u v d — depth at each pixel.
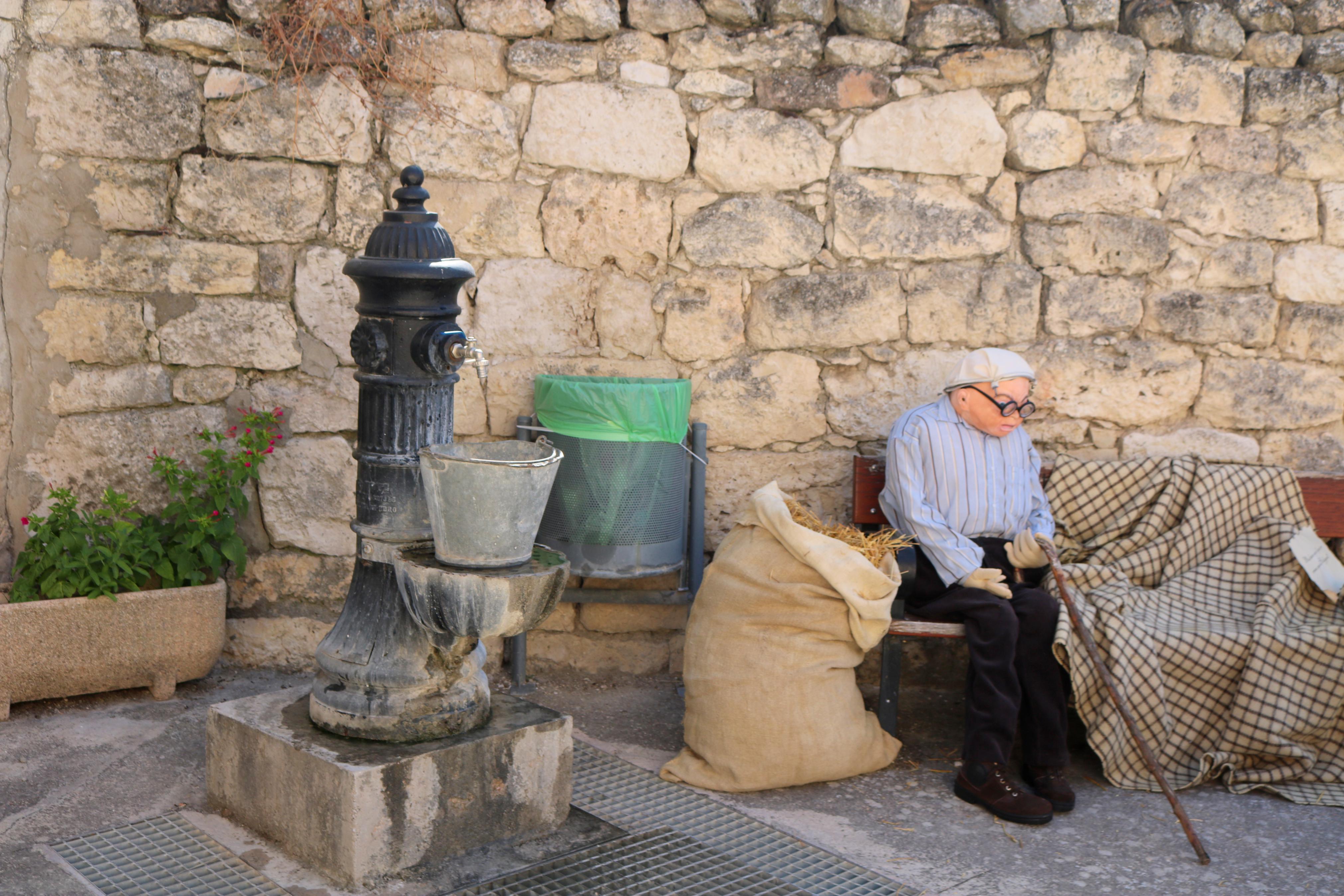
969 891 2.67
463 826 2.71
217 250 3.68
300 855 2.66
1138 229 4.04
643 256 3.92
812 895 2.62
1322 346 4.15
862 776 3.36
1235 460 4.19
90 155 3.53
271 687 3.74
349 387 3.83
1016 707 3.18
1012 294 4.04
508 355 3.90
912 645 4.21
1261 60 4.04
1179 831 3.05
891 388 4.06
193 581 3.56
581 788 3.17
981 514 3.60
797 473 4.08
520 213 3.83
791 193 3.94
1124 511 3.91
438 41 3.71
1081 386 4.10
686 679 3.38
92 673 3.41
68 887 2.49
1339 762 3.38
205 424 3.76
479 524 2.47
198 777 3.07
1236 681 3.40
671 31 3.82
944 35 3.90
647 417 3.61
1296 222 4.09
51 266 3.55
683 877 2.67
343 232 3.75
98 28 3.48
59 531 3.43
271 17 3.59
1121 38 3.94
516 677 3.92
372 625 2.75
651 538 3.70
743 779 3.18
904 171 3.96
